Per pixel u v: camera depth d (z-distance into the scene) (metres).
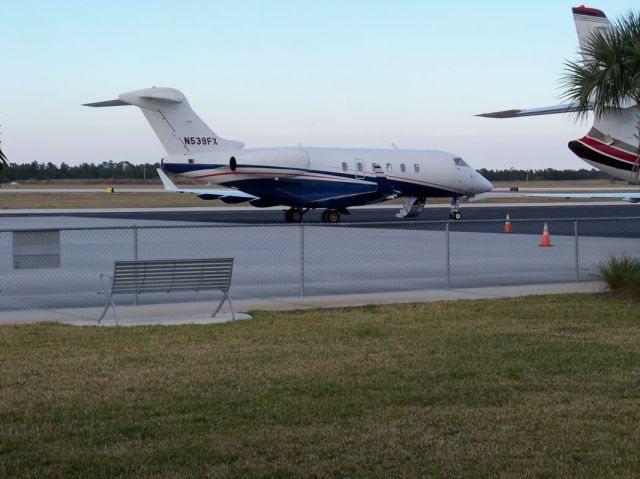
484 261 23.56
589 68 16.44
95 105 37.81
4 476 6.66
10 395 8.95
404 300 16.17
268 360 10.62
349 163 41.47
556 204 74.50
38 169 160.75
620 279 16.62
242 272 21.11
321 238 32.19
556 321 13.39
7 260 24.48
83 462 6.96
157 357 10.79
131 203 68.69
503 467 6.84
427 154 44.03
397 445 7.37
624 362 10.34
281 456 7.11
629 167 25.20
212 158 38.59
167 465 6.90
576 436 7.55
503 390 9.12
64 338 12.02
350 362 10.47
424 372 9.91
